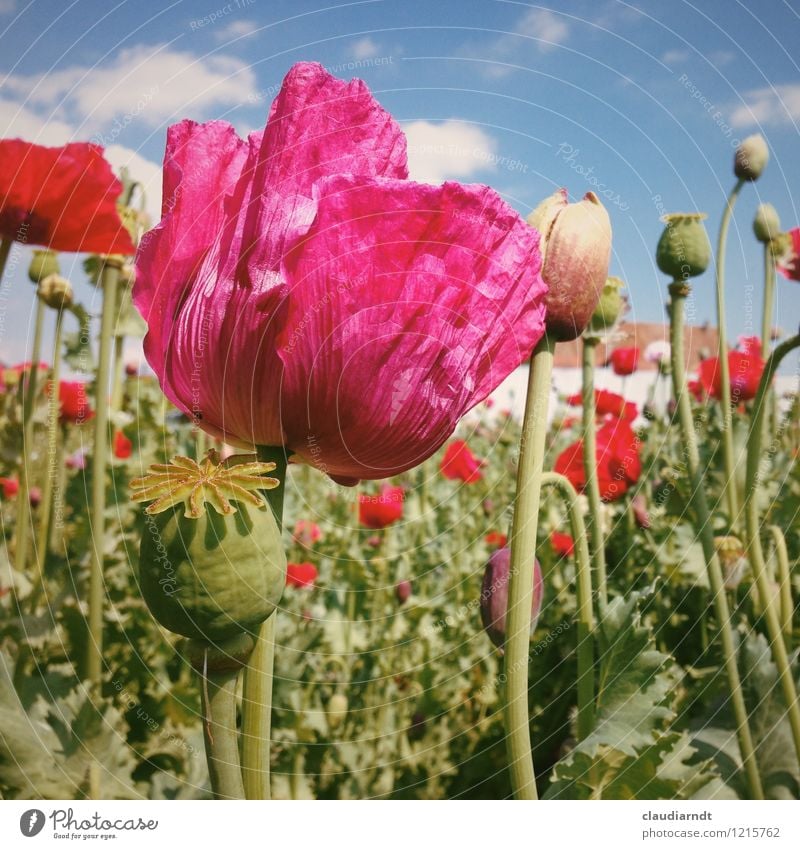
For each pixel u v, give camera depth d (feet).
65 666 2.97
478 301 1.69
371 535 6.04
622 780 2.71
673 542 4.42
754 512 3.37
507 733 2.13
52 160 2.92
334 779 4.03
